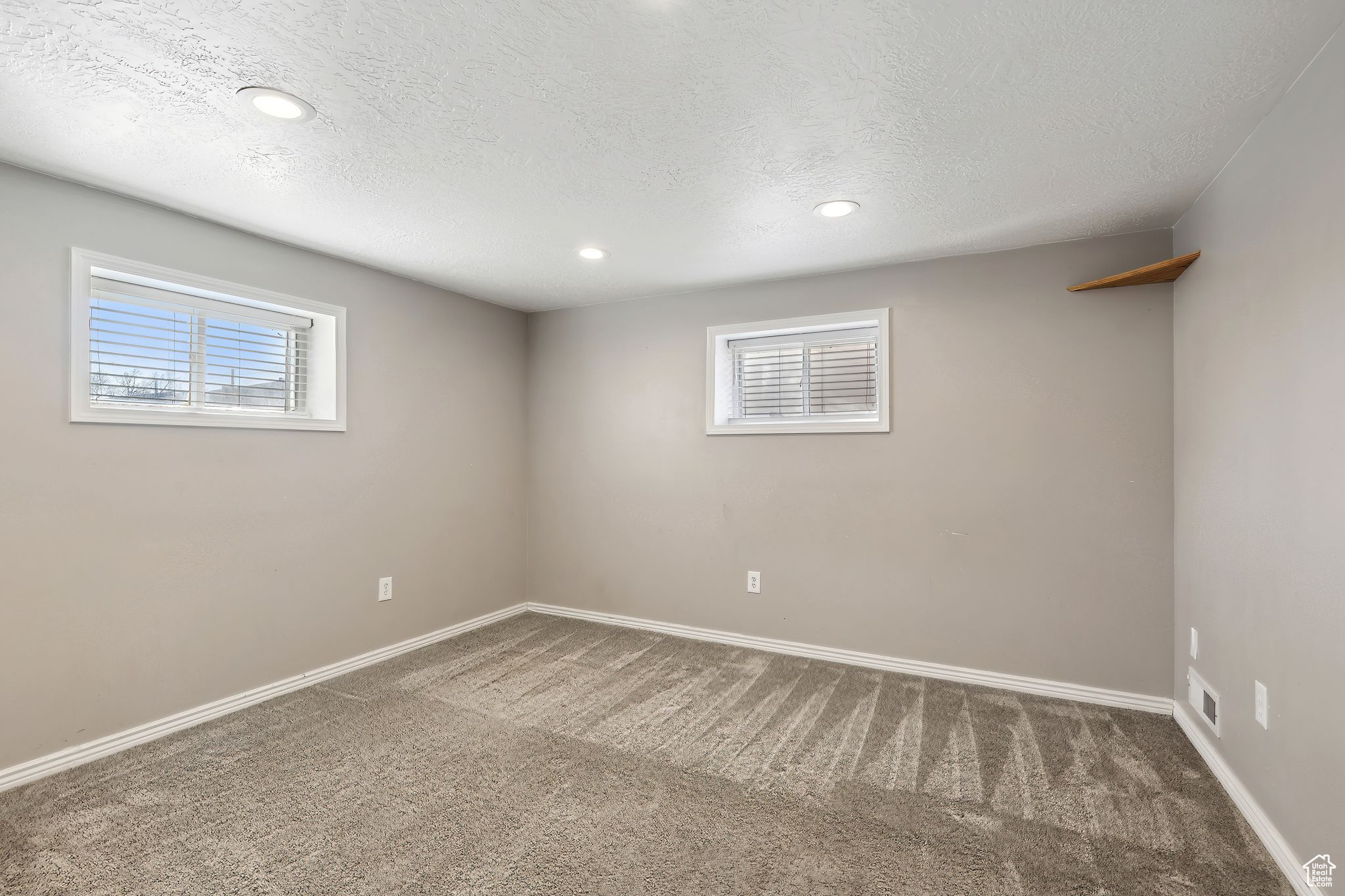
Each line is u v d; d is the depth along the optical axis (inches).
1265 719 72.4
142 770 88.1
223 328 111.5
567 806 80.0
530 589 171.8
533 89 66.6
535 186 91.2
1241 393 79.4
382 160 82.7
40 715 86.0
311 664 119.9
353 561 127.6
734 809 79.4
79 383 89.9
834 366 140.6
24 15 53.7
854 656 132.2
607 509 161.9
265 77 64.1
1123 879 66.6
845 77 64.5
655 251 120.8
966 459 122.6
